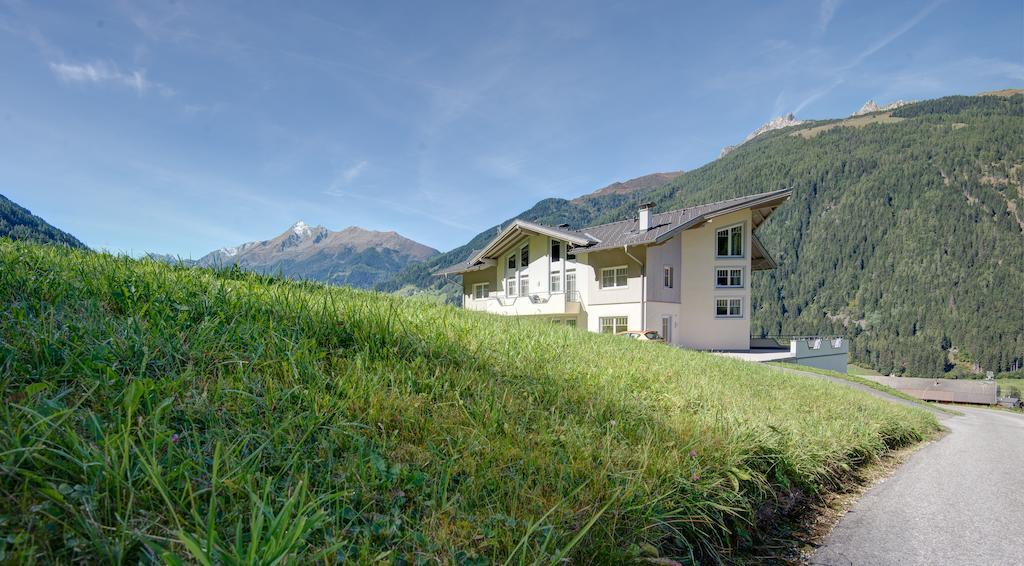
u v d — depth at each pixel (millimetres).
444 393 3266
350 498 1961
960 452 6844
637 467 2832
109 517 1499
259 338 3342
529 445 2824
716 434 3693
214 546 1406
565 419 3418
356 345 3705
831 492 4277
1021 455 6734
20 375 2152
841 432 5672
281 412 2473
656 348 9719
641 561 2137
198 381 2555
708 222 30797
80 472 1637
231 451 1973
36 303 2998
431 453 2465
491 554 1896
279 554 1445
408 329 4574
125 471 1673
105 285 3705
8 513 1422
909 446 7254
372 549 1718
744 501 3045
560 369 4789
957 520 3539
